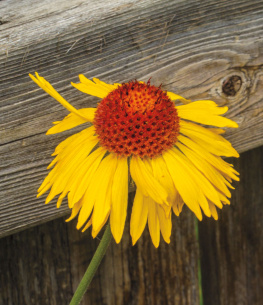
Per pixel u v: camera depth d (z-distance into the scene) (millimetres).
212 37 435
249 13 438
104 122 390
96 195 383
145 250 482
